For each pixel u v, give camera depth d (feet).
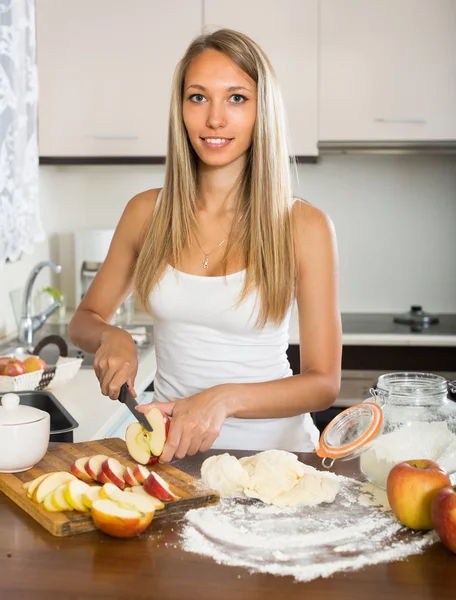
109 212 12.54
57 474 4.02
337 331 5.42
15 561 3.37
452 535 3.33
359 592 3.12
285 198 5.34
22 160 8.95
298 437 5.58
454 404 4.28
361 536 3.59
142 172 12.48
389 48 10.67
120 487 3.96
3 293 9.73
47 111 10.95
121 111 10.91
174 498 3.82
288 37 10.70
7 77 8.33
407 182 12.17
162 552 3.45
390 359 10.46
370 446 4.18
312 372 5.23
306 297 5.41
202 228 5.49
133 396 4.68
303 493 3.94
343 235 12.32
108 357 4.97
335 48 10.70
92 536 3.60
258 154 5.25
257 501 3.97
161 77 10.82
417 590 3.13
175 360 5.58
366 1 10.61
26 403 5.61
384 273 12.34
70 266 12.60
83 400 7.10
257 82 5.18
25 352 8.78
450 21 10.61
